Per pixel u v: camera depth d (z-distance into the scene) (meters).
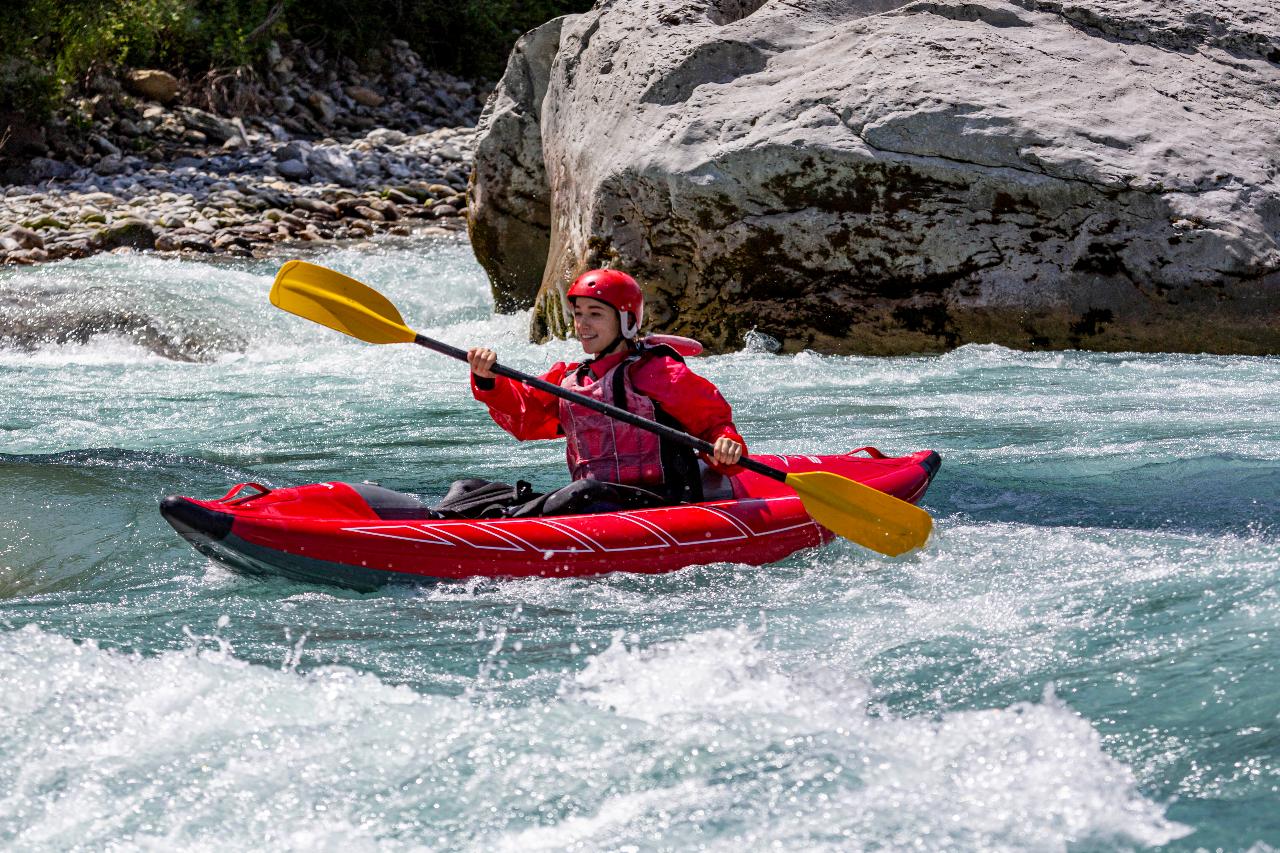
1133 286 25.14
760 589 12.48
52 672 10.23
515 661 10.63
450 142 68.12
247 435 21.03
